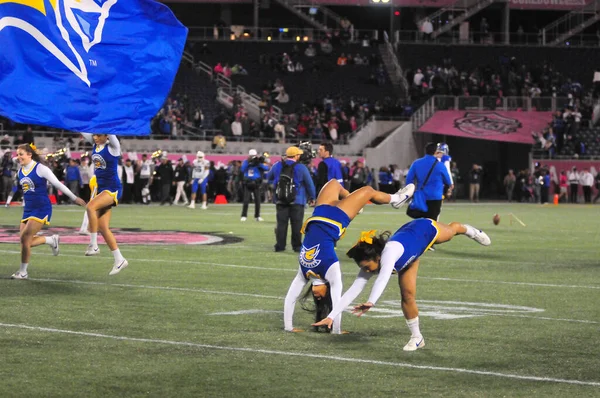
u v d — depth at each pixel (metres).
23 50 12.96
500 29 83.25
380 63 69.69
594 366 9.65
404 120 62.66
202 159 42.72
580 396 8.38
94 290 14.79
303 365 9.56
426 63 71.25
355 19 82.00
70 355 9.87
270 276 17.00
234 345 10.56
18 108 12.84
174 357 9.85
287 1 74.25
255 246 23.14
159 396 8.24
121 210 40.97
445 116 62.41
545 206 53.06
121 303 13.51
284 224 21.61
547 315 12.95
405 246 10.24
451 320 12.45
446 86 66.75
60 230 27.41
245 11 80.38
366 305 9.91
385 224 33.09
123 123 13.74
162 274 17.06
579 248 24.03
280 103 64.62
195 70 66.19
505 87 69.31
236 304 13.59
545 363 9.77
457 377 9.09
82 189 46.56
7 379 8.76
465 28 74.31
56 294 14.27
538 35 76.06
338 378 9.00
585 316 12.90
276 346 10.54
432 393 8.45
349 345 10.66
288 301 11.52
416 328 10.52
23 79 12.92
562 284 16.45
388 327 11.89
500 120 62.56
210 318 12.35
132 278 16.39
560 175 61.00
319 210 11.48
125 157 50.84
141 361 9.63
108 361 9.61
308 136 59.91
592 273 18.27
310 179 21.56
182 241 24.36
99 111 13.54
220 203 50.34
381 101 66.75
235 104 60.03
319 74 68.00
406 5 74.75
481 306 13.75
